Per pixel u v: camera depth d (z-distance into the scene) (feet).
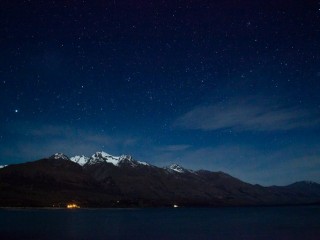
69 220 441.27
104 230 302.25
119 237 248.11
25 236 248.52
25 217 498.28
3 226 334.44
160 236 256.52
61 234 264.31
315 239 225.76
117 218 519.19
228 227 338.13
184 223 407.85
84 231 289.74
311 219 450.30
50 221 414.82
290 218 486.79
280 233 267.39
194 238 243.40
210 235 262.26
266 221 426.92
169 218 536.83
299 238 232.32
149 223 405.80
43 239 231.30
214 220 474.08
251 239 234.17
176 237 250.16
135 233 277.03
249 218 517.14
